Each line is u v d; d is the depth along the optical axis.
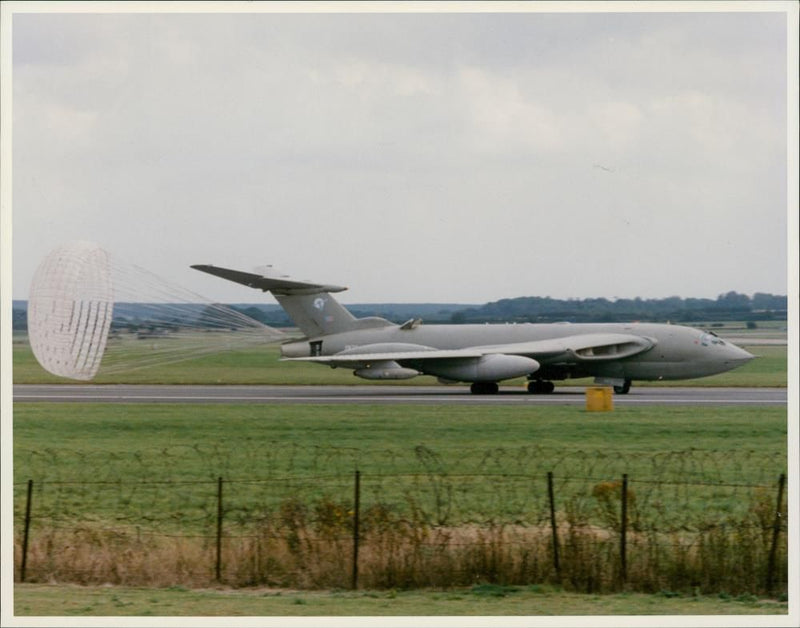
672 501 94.81
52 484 106.69
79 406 187.38
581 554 72.88
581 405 182.12
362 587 73.00
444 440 131.50
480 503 93.06
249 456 121.94
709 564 72.38
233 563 76.19
